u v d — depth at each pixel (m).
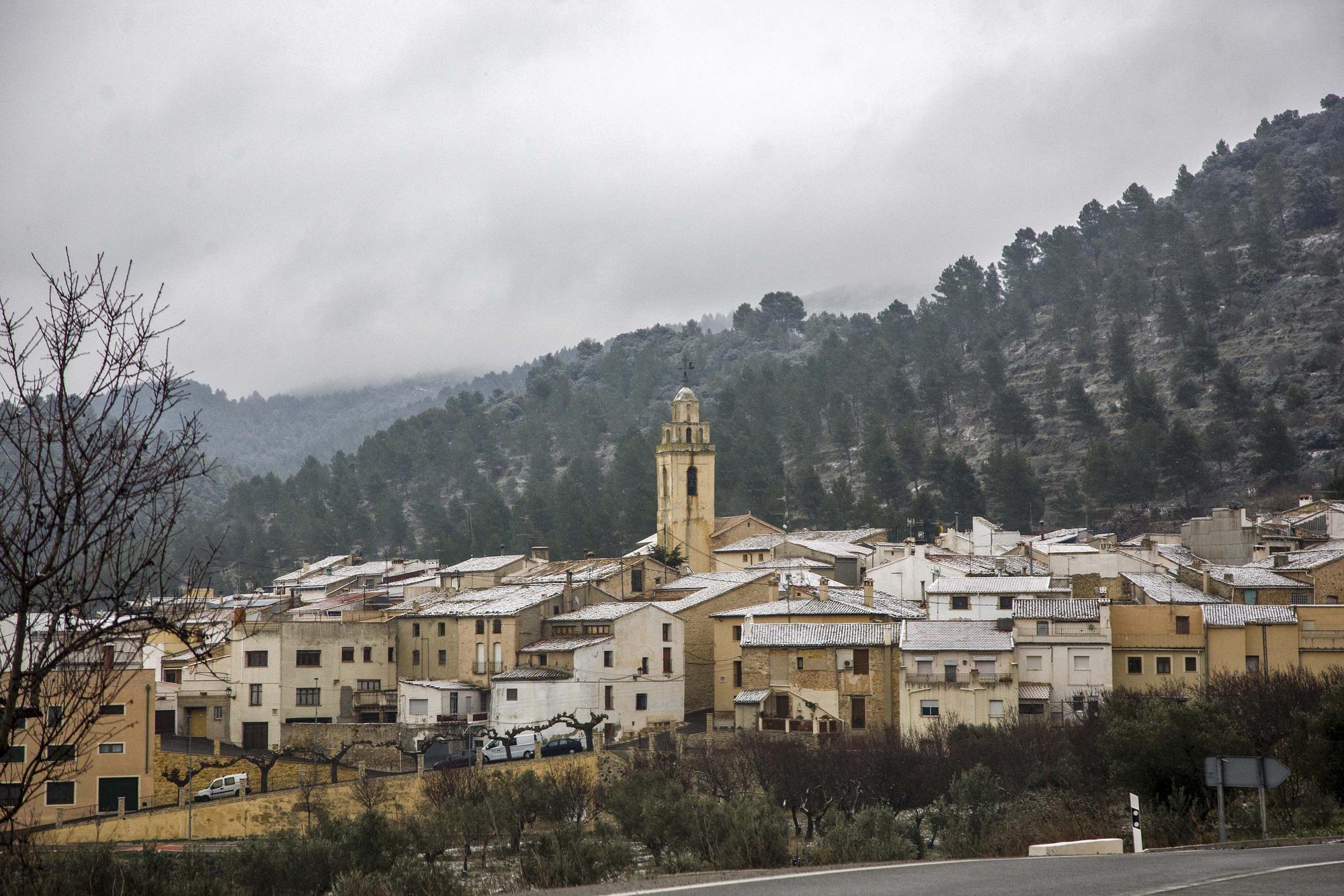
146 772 95.06
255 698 129.25
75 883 43.50
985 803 76.56
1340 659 109.69
